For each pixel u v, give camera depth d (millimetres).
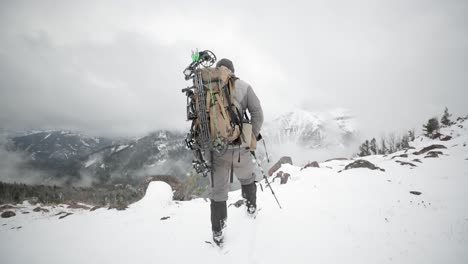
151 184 9664
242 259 2998
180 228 4320
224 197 3314
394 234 3184
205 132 2867
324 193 5266
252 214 3992
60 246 4410
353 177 6828
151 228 4582
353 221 3650
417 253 2723
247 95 3119
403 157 11289
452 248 2734
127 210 7281
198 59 3053
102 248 4016
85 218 6520
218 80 2980
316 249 2984
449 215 3623
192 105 3043
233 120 2949
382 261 2643
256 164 3514
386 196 4848
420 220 3541
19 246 4652
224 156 3141
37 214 8602
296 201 4734
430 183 5895
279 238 3324
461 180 5957
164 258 3316
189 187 10422
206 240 3617
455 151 11211
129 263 3357
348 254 2826
